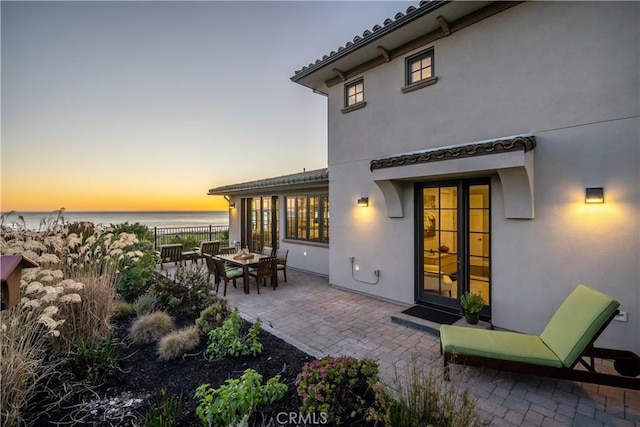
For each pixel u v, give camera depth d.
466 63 4.84
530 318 4.17
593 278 3.68
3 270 1.82
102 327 3.71
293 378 2.88
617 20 3.54
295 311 5.44
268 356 3.37
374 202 6.21
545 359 2.93
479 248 4.82
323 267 8.39
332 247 7.14
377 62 6.07
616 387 2.91
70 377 2.78
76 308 3.57
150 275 6.12
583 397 2.91
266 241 10.75
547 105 4.04
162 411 2.26
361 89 6.56
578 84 3.80
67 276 3.87
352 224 6.66
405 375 3.27
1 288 1.87
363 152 6.39
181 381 2.83
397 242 5.82
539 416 2.63
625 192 3.48
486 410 2.71
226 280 6.46
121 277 5.56
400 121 5.73
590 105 3.71
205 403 2.17
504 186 4.17
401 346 4.02
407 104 5.62
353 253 6.66
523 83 4.25
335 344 4.08
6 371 2.27
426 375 3.26
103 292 3.91
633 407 2.75
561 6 3.94
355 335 4.38
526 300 4.21
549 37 4.03
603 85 3.63
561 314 3.28
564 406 2.77
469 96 4.80
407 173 4.93
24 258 2.04
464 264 4.96
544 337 3.30
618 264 3.52
